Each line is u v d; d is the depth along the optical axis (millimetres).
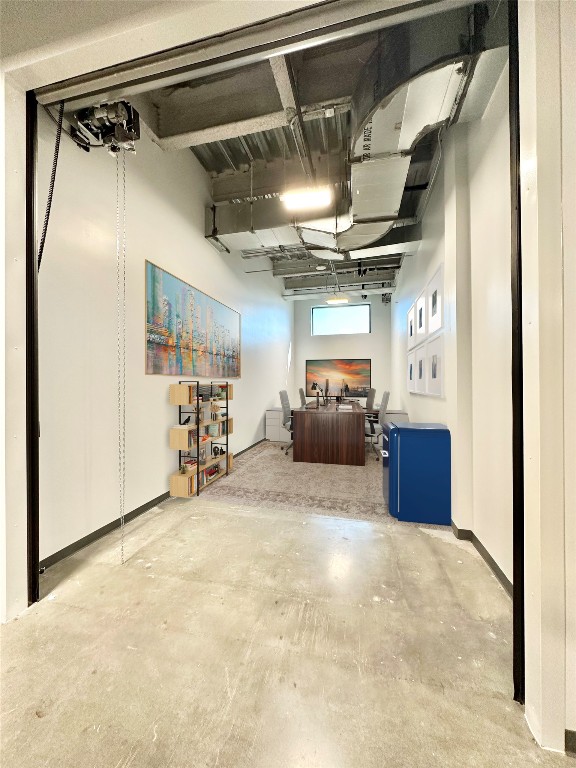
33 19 1413
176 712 1078
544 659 996
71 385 2121
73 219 2139
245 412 5301
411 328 4559
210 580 1813
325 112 2328
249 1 1175
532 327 1062
